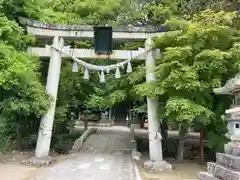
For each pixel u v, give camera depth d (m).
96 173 11.42
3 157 13.94
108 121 38.03
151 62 14.05
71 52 14.33
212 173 6.63
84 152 17.27
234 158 5.91
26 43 14.03
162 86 12.68
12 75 11.32
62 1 20.59
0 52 10.86
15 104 12.59
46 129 13.80
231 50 11.91
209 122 12.17
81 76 18.36
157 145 13.61
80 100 20.86
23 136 17.25
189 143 19.05
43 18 15.89
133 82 14.84
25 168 11.98
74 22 18.62
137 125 34.59
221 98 13.21
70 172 11.54
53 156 15.61
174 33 13.00
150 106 13.95
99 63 18.14
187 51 12.02
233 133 6.45
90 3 20.06
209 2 16.83
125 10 20.70
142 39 14.54
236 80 6.23
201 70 12.19
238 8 15.54
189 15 16.20
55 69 14.18
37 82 13.47
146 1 20.98
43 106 13.41
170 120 12.59
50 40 15.43
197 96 12.64
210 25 12.13
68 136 21.30
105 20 20.50
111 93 16.12
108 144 20.30
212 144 13.54
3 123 14.73
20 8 14.12
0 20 11.65
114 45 17.67
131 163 13.79
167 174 11.88
